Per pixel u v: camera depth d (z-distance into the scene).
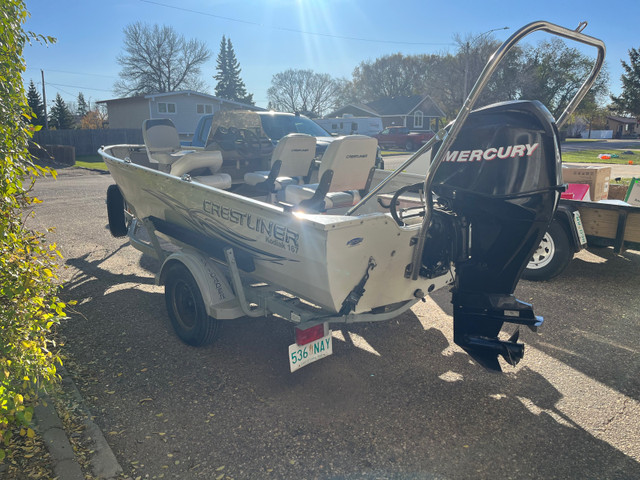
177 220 4.74
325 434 3.09
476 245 3.30
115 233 6.96
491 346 3.34
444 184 3.32
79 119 93.06
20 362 2.46
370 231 3.18
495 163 3.09
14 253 2.51
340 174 4.52
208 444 2.98
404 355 4.16
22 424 2.97
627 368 3.90
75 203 11.34
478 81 2.70
